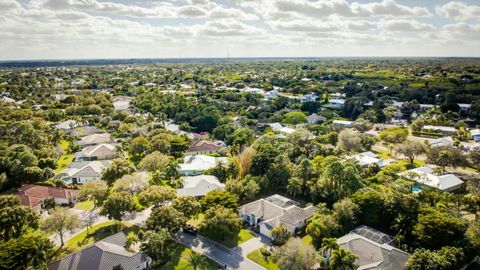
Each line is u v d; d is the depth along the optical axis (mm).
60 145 161250
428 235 80250
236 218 87250
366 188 100500
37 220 85125
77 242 85562
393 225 87750
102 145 156750
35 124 185000
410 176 117625
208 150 159625
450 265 70938
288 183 114312
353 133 169500
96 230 91375
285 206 100000
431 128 197500
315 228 85438
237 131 176375
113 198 89062
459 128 190500
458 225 80812
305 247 74938
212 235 89500
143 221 96000
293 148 142375
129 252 76312
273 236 86750
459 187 119312
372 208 91500
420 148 145250
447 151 137250
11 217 81000
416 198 93812
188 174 133125
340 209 90375
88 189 99875
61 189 112062
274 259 76500
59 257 78625
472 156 141375
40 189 109875
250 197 108750
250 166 121438
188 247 84438
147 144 152125
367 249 77312
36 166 126000
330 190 105500
